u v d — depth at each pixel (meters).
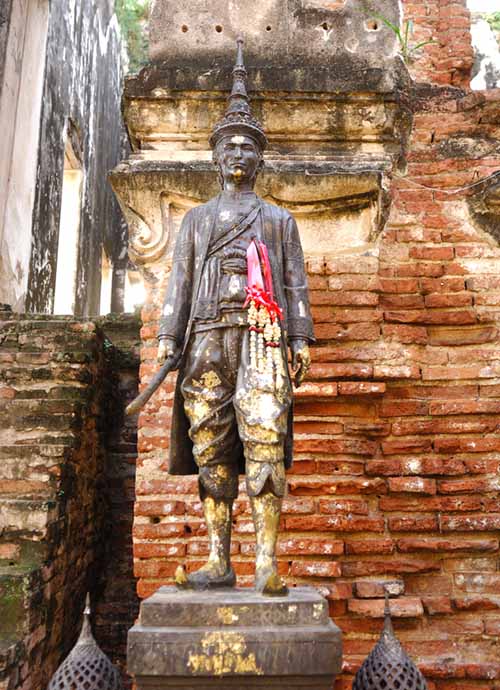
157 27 4.88
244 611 2.43
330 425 4.37
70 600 5.27
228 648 2.35
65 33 12.59
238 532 4.14
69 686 2.51
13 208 8.43
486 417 4.44
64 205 13.58
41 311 10.80
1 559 4.45
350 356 4.47
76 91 13.50
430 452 4.38
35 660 4.23
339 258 4.64
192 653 2.35
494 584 4.14
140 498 4.24
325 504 4.23
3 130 8.02
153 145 4.73
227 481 2.85
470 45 5.66
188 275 3.01
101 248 16.23
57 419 5.29
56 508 4.77
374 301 4.57
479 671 3.88
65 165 13.67
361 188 4.52
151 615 2.42
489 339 4.59
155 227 4.61
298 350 2.93
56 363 5.79
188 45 4.86
